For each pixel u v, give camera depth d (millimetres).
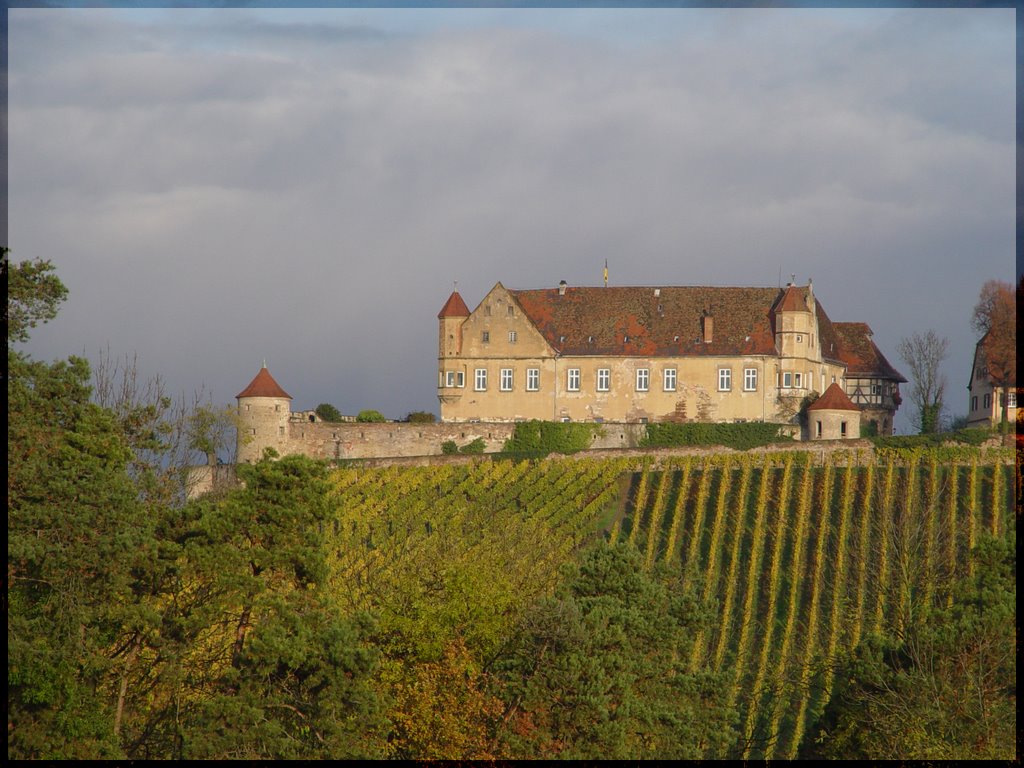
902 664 102000
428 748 94188
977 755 91062
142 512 100812
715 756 102875
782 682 125562
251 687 94375
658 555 164000
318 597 101875
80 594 95125
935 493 161750
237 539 102438
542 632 99688
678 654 118375
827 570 152250
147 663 100000
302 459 104688
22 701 92312
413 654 103500
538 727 95750
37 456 98562
